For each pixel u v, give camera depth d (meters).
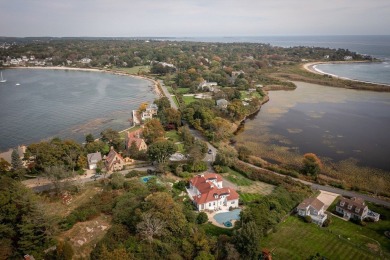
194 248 76.38
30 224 76.25
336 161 138.88
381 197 108.06
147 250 74.81
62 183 105.38
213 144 156.62
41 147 127.44
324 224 91.69
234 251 72.00
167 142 126.88
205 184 104.56
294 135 173.12
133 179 115.25
